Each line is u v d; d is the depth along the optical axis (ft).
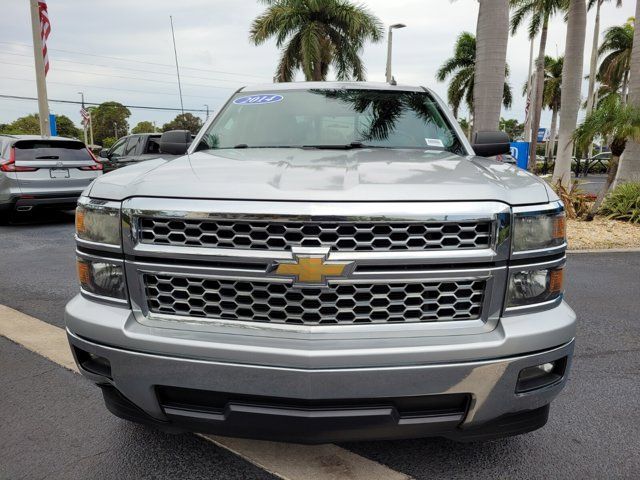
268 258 6.23
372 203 6.20
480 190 6.49
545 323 6.59
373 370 6.07
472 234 6.38
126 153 49.49
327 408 6.21
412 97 12.10
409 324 6.40
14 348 12.48
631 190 33.73
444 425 6.49
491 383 6.35
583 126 31.40
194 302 6.64
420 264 6.27
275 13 76.54
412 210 6.18
